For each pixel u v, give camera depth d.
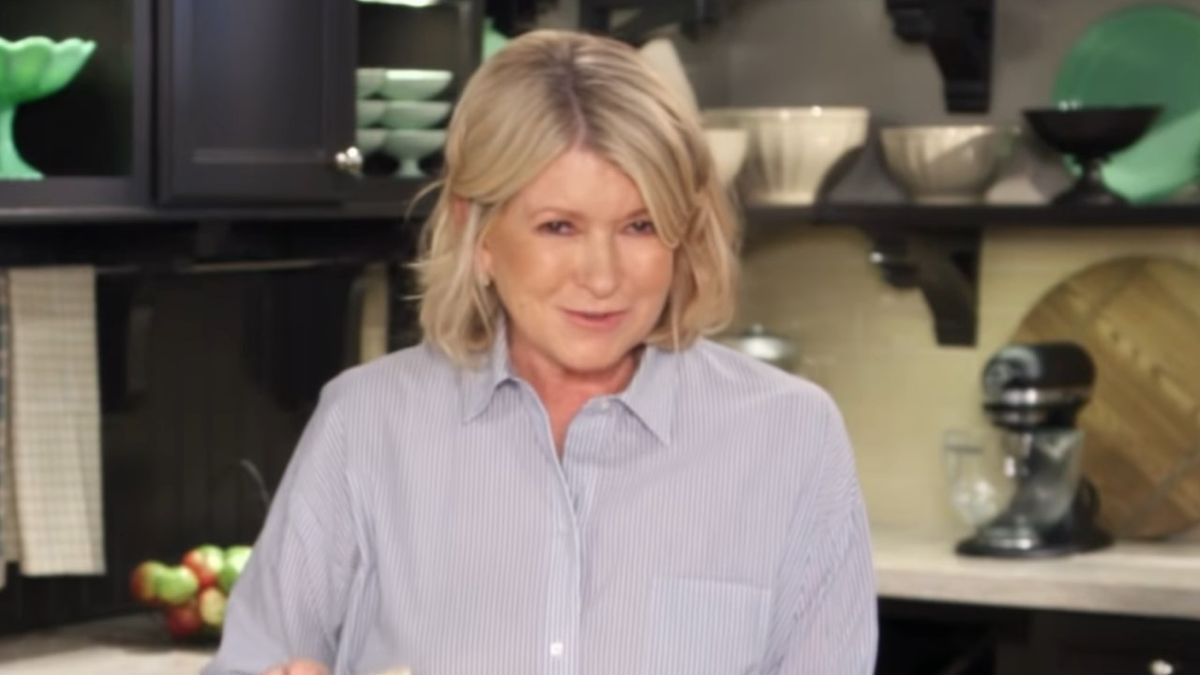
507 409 2.64
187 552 5.23
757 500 2.64
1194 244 5.76
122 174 4.34
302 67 4.61
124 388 5.00
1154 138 5.74
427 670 2.60
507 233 2.52
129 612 5.10
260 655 2.70
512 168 2.46
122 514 5.07
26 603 4.89
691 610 2.60
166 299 5.13
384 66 4.88
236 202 4.52
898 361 6.09
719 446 2.64
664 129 2.46
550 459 2.61
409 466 2.66
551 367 2.66
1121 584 5.12
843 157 5.82
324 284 5.48
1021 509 5.50
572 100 2.46
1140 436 5.79
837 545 2.68
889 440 6.11
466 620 2.60
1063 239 5.89
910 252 5.87
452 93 5.02
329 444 2.70
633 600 2.58
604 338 2.51
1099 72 5.84
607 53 2.51
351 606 2.69
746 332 6.08
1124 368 5.82
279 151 4.57
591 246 2.47
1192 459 5.74
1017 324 5.95
